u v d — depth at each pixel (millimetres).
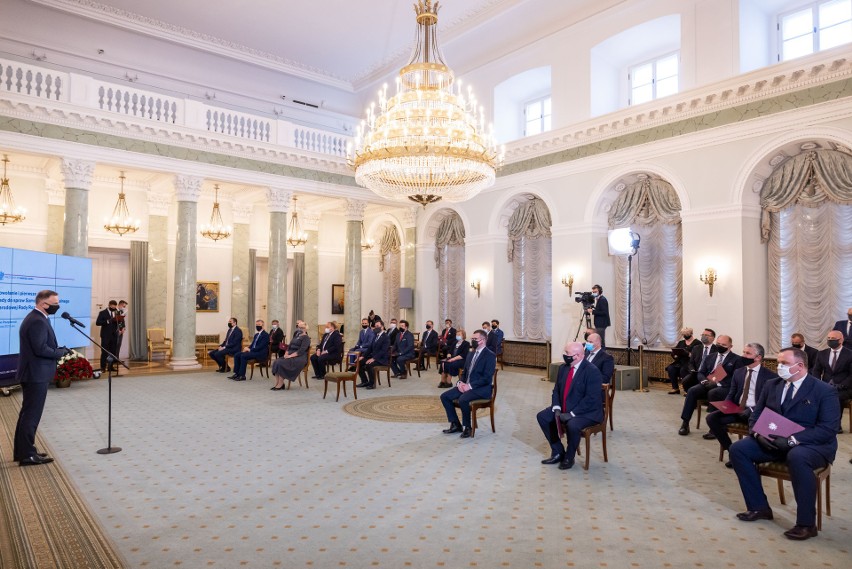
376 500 4605
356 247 15750
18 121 10812
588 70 12219
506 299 14977
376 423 7562
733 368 6852
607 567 3443
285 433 6977
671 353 10547
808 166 9469
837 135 8656
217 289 17078
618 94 12625
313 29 12984
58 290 10344
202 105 13000
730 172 10000
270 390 10375
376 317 12070
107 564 3443
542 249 14305
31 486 4898
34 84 10914
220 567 3412
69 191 11383
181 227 12914
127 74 13391
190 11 12195
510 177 14141
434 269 17406
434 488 4910
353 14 12320
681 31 10656
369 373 10789
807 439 4020
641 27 11344
